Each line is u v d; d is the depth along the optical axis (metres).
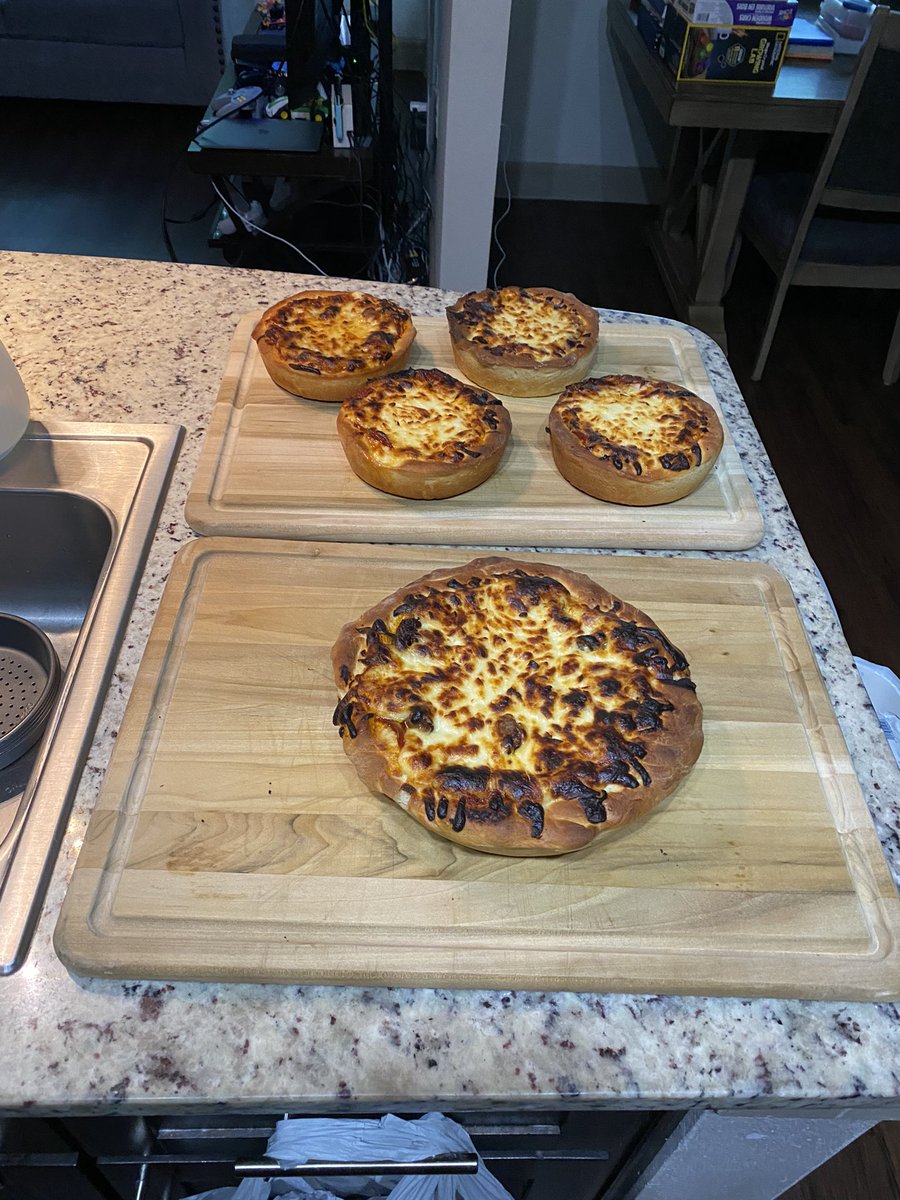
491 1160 0.78
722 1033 0.59
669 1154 0.73
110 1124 0.65
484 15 1.89
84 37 3.83
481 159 2.15
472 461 0.94
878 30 1.97
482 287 2.46
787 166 2.83
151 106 4.15
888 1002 0.61
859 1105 0.58
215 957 0.58
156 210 3.40
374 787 0.66
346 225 2.97
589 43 3.42
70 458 0.98
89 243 3.19
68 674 0.76
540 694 0.72
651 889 0.64
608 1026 0.59
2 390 0.94
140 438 1.00
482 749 0.68
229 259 2.93
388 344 1.10
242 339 1.16
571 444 0.97
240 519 0.91
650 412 1.04
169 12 3.74
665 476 0.95
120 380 1.10
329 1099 0.55
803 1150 0.72
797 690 0.79
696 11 2.25
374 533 0.92
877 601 2.16
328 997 0.59
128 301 1.25
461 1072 0.56
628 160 3.80
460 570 0.83
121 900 0.61
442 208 2.26
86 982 0.59
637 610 0.80
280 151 2.48
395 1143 0.68
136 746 0.70
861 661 1.22
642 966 0.59
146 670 0.76
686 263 3.28
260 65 2.76
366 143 2.55
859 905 0.64
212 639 0.79
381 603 0.79
